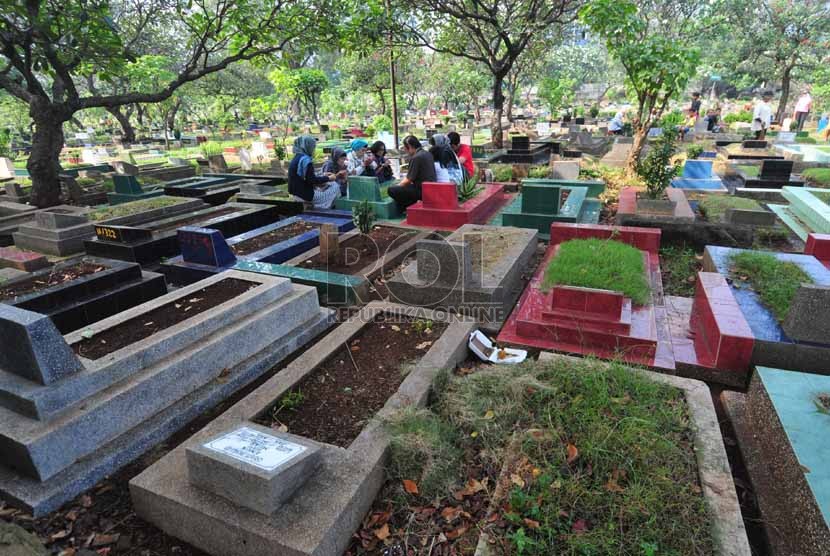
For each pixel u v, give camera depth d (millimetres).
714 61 30484
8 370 3215
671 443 2895
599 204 9453
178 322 4207
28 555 2455
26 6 9516
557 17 14734
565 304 4602
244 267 6031
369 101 47031
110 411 3289
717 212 7941
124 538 2760
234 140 32562
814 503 2387
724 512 2480
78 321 5070
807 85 33062
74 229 7957
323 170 10625
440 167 9555
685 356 4203
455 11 14141
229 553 2564
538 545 2379
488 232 7105
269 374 4375
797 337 3760
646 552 2273
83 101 11875
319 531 2398
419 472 3029
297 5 12086
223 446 2670
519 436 3109
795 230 7789
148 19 12914
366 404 3621
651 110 11344
